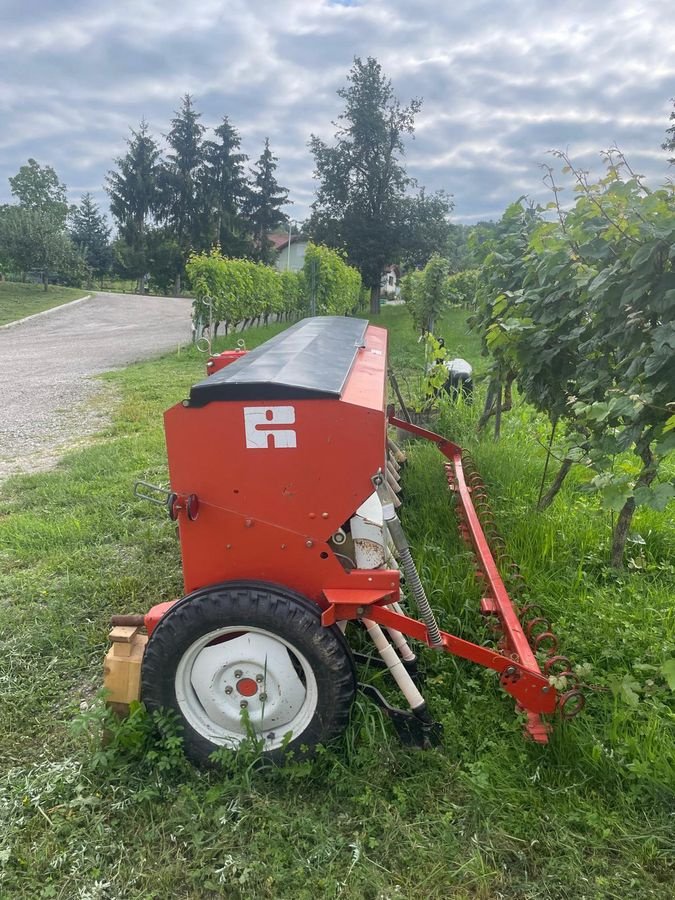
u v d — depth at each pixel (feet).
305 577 8.65
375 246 122.52
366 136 125.90
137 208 218.18
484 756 8.68
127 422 31.17
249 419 8.22
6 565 15.60
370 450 8.20
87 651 12.04
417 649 10.97
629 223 10.58
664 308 9.85
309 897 6.99
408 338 67.46
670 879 7.11
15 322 95.81
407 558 8.52
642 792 8.10
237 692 8.60
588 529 15.14
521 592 12.30
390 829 7.68
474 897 6.97
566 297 14.01
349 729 8.68
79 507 18.98
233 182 217.97
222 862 7.45
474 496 16.05
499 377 20.24
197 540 8.71
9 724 10.01
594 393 12.89
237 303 65.62
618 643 11.02
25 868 7.47
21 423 32.58
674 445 9.00
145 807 8.16
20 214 157.48
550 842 7.45
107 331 87.15
